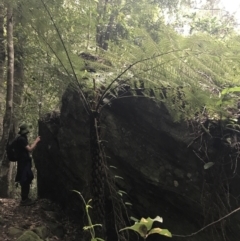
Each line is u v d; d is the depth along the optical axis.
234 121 3.80
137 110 4.46
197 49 3.26
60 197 5.84
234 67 3.39
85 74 3.90
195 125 4.04
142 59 3.37
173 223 4.13
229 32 4.79
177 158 4.15
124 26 4.79
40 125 6.36
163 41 3.29
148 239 4.32
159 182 4.14
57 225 5.09
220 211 3.80
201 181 3.98
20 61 7.90
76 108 5.24
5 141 5.21
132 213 4.36
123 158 4.41
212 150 3.93
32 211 5.43
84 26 4.03
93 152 3.69
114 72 3.81
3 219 4.91
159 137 4.31
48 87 7.10
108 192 4.48
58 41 3.70
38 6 3.65
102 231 3.63
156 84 3.44
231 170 3.88
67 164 5.28
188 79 3.27
